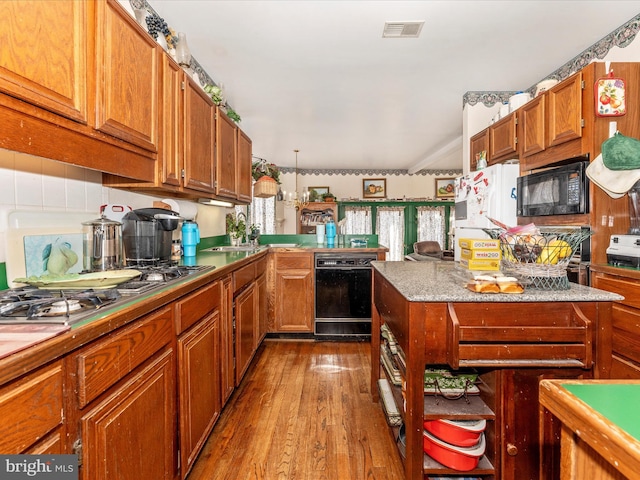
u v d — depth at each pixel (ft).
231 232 11.82
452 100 12.05
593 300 4.09
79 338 2.47
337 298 10.87
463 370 4.90
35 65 2.86
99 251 4.88
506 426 4.29
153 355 3.67
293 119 13.97
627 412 1.65
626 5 6.93
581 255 6.67
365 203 24.47
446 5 6.86
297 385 7.80
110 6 3.79
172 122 5.38
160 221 6.11
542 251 4.51
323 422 6.31
